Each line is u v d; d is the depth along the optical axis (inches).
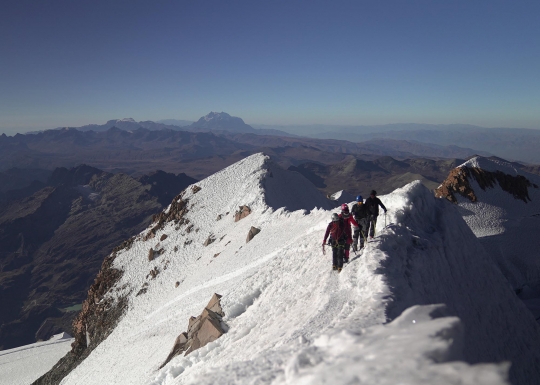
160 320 1555.1
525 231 1643.7
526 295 1293.1
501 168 2065.7
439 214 624.1
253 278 825.5
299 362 151.3
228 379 202.5
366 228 504.7
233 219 2315.5
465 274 547.2
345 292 407.5
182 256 2317.9
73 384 1582.2
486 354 433.1
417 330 132.9
